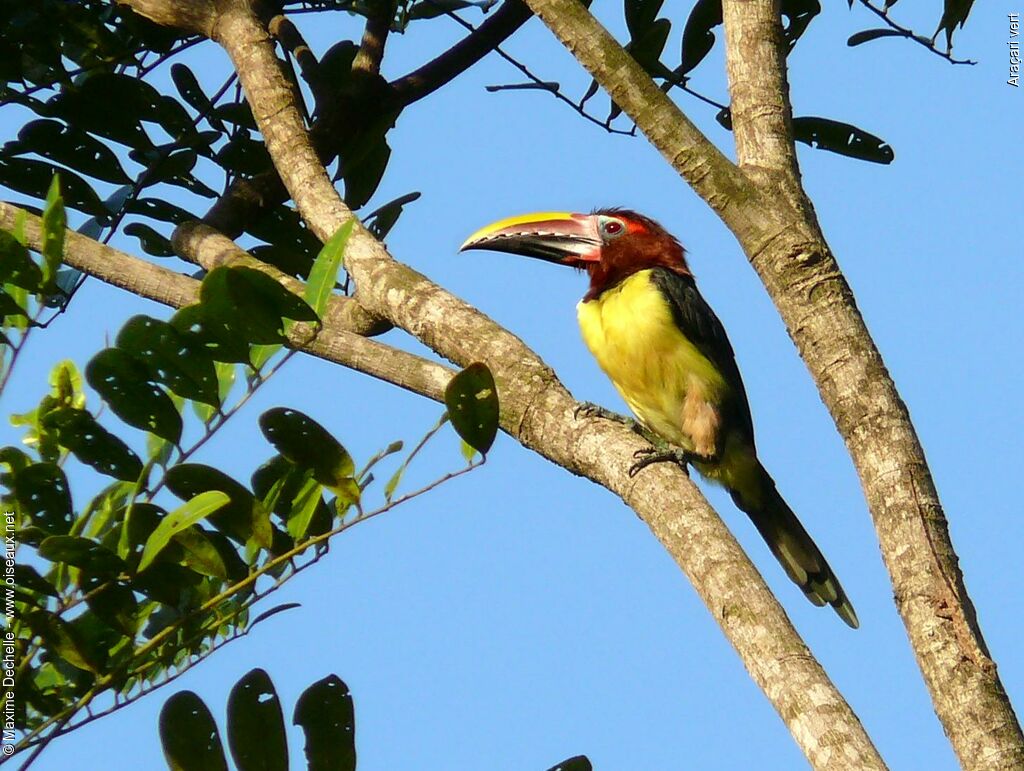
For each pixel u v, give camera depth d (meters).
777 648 6.96
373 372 9.48
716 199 8.35
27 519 7.82
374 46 13.08
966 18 11.78
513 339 9.47
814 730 6.53
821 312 7.93
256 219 12.92
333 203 10.68
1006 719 6.49
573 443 8.87
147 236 12.77
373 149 13.13
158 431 7.75
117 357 7.56
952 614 6.77
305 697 8.01
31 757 7.77
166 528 7.20
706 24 12.80
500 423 9.20
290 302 7.40
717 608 7.31
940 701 6.64
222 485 7.79
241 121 12.62
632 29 12.80
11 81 12.11
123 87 12.11
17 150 12.05
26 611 7.74
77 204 12.30
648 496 8.21
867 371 7.69
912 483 7.27
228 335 7.55
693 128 8.47
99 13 12.50
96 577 7.67
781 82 8.91
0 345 8.10
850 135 12.57
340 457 7.98
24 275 7.55
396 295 9.85
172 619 8.23
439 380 9.30
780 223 8.22
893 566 7.12
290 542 8.05
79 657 7.85
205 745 7.86
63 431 7.88
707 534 7.73
